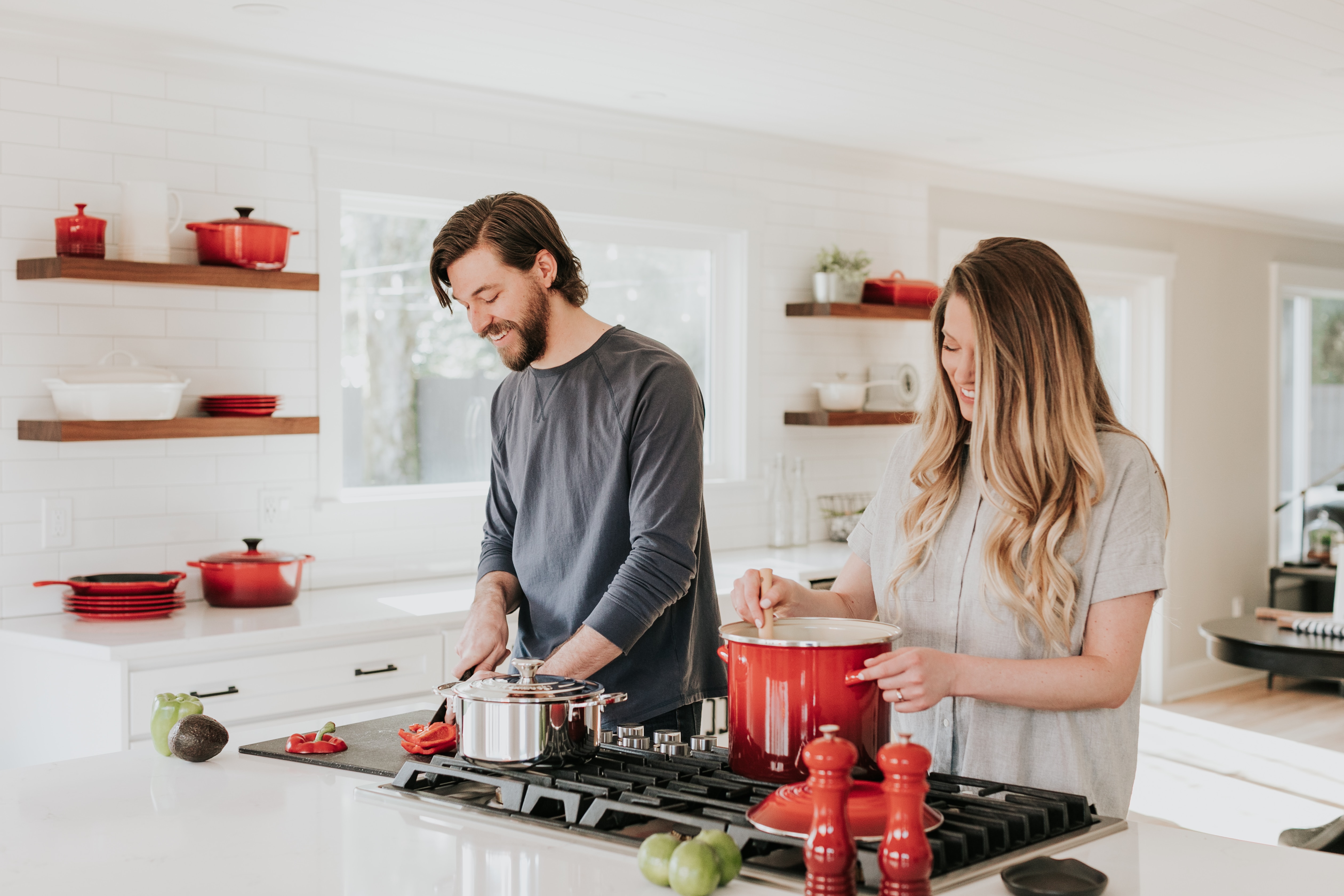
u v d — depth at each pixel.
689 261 4.61
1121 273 6.19
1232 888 1.17
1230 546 6.97
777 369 4.74
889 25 3.19
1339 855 1.31
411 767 1.52
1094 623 1.54
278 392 3.58
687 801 1.33
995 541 1.57
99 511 3.30
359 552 3.77
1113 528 1.54
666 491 1.92
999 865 1.22
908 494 1.77
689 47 3.38
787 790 1.28
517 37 3.27
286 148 3.56
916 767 1.08
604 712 1.98
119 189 3.29
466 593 3.63
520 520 2.12
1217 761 5.26
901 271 4.97
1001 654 1.59
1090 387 1.59
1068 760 1.55
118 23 3.14
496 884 1.19
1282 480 7.48
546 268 1.99
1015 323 1.54
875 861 1.14
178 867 1.26
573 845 1.31
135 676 2.82
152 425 3.13
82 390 3.03
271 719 3.04
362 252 3.84
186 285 3.19
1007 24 3.19
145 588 3.13
